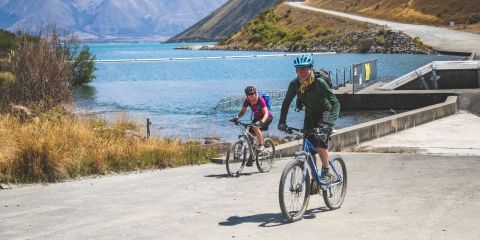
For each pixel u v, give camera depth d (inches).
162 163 547.5
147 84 2194.9
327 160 307.9
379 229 281.3
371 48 3934.5
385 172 462.0
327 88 295.6
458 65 1357.0
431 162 511.2
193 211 335.6
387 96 1214.9
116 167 513.3
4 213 339.0
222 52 5575.8
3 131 564.4
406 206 330.0
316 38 4753.9
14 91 973.2
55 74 1015.6
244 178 460.1
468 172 447.5
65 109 999.6
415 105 1194.0
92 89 2034.9
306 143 304.8
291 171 298.4
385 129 752.3
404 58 3011.8
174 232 288.2
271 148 498.6
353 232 277.4
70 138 562.6
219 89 1897.1
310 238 269.7
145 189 415.2
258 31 5876.0
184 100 1593.3
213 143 746.2
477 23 4180.6
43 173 458.0
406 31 3996.1
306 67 290.8
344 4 6437.0
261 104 473.4
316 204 343.6
